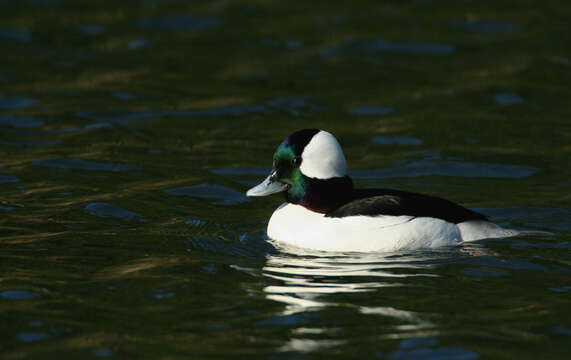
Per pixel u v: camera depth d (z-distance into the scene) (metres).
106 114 19.44
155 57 23.91
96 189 14.66
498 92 20.67
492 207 13.55
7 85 21.42
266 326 9.05
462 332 8.82
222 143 17.61
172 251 11.63
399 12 27.94
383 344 8.56
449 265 10.87
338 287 10.20
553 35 24.92
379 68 22.81
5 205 13.70
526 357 8.23
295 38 25.44
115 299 9.84
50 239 12.10
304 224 11.89
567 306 9.47
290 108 20.06
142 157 16.64
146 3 29.22
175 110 19.84
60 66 23.11
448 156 16.53
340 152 11.98
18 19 27.28
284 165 12.09
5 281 10.39
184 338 8.77
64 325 9.10
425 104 20.06
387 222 11.39
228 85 21.73
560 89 20.73
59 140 17.56
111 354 8.41
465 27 25.98
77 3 29.17
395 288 10.11
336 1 29.45
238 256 11.45
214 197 14.46
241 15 27.89
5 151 16.73
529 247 11.42
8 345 8.62
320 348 8.50
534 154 16.52
